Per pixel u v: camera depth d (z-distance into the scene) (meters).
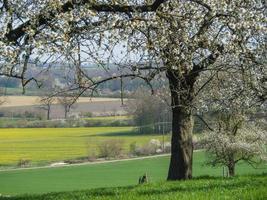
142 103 82.94
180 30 20.58
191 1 21.73
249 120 47.31
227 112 36.59
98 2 18.94
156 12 19.22
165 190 20.09
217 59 24.72
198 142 55.69
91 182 79.62
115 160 107.19
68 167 100.44
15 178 86.00
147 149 112.31
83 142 133.62
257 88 27.12
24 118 155.88
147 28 19.27
